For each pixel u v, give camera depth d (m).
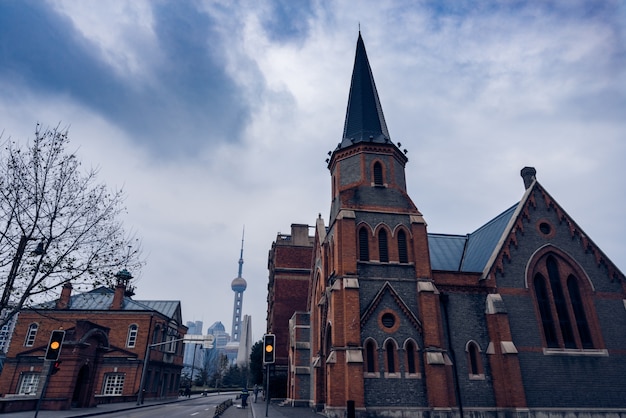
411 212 30.67
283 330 50.69
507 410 25.80
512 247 30.11
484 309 28.64
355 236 28.75
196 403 47.50
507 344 26.94
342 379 24.83
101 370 46.44
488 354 27.33
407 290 27.98
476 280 29.50
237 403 46.81
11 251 19.70
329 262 32.38
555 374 26.94
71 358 34.00
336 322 26.25
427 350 25.81
